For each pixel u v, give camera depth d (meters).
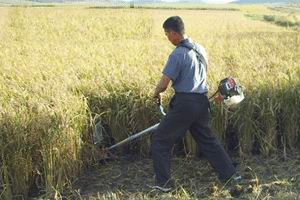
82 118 5.45
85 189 5.29
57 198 4.98
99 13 29.03
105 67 7.62
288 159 5.85
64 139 5.11
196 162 5.82
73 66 8.06
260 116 5.90
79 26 24.00
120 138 6.02
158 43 13.33
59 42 17.00
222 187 5.05
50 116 5.01
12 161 4.93
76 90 6.07
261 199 4.78
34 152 5.04
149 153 6.05
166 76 4.79
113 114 5.96
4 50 12.25
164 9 55.72
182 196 4.88
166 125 4.95
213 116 5.87
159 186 5.03
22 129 4.90
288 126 6.05
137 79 6.25
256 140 6.08
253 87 6.08
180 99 4.84
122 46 12.27
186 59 4.79
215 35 17.53
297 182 5.20
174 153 6.06
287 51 10.41
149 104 5.92
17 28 23.61
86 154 5.62
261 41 13.10
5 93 5.67
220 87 5.05
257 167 5.63
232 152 6.14
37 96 5.46
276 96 6.02
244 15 45.19
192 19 34.44
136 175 5.59
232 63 8.07
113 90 6.06
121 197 5.05
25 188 5.06
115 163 5.92
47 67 8.05
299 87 6.11
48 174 5.00
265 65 7.72
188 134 5.83
